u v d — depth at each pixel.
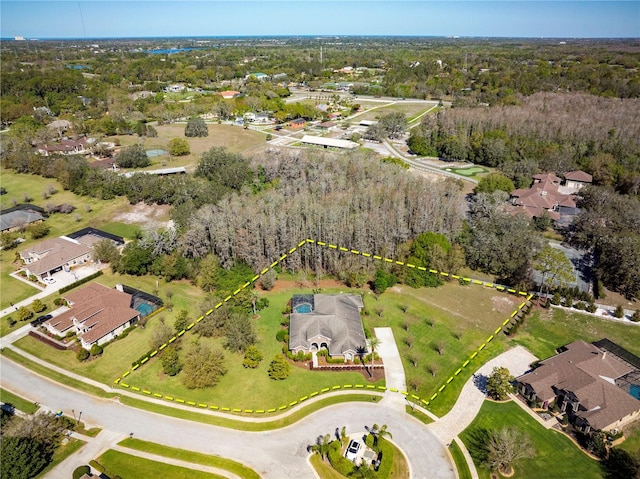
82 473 52.22
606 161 141.75
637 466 52.56
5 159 164.88
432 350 73.88
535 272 96.12
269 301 87.00
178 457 55.53
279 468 54.00
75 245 104.69
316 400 64.00
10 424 58.28
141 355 73.56
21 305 87.25
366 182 123.88
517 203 121.19
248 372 69.44
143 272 96.38
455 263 92.62
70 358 73.31
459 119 185.00
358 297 84.88
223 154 147.38
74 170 142.38
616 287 89.62
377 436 57.62
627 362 69.00
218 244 93.56
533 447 55.94
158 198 130.88
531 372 66.12
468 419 60.78
